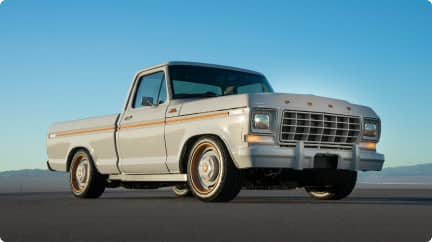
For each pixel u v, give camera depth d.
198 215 5.30
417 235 3.92
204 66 8.40
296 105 6.91
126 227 4.38
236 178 6.92
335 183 7.79
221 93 8.20
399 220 4.83
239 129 6.69
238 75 8.54
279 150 6.71
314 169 7.29
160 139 7.79
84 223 4.68
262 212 5.57
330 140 7.14
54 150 9.92
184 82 8.10
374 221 4.75
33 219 5.04
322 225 4.46
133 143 8.28
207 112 7.12
